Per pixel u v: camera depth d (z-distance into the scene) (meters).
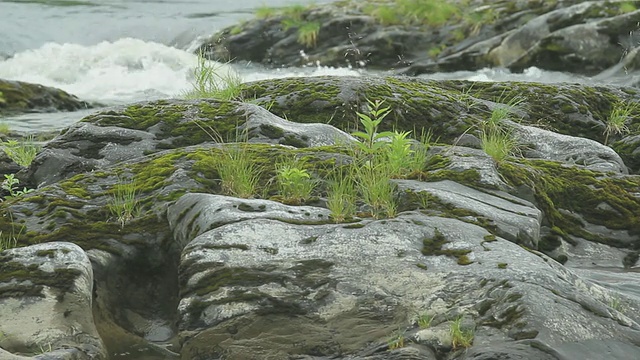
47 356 7.17
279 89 14.95
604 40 29.12
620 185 11.34
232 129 12.31
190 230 8.84
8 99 22.95
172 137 12.29
